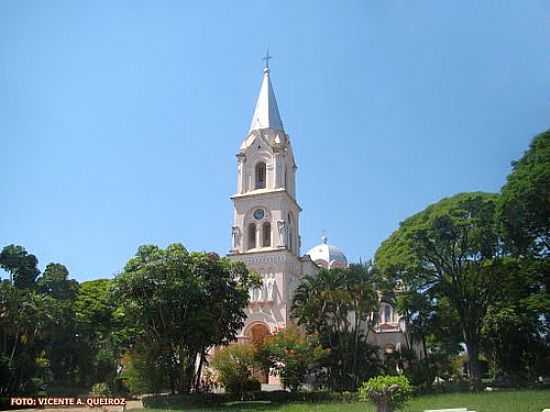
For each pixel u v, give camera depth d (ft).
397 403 90.79
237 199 266.16
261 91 290.97
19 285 286.46
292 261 261.85
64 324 257.55
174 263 171.42
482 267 196.85
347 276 201.77
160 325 174.50
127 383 188.96
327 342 201.46
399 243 205.57
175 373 178.60
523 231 177.17
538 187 163.73
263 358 187.32
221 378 186.39
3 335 231.71
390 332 326.03
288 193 267.18
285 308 243.60
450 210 193.67
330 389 195.83
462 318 202.18
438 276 202.80
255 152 273.95
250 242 263.08
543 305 179.32
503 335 245.24
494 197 195.31
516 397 149.48
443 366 241.76
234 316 193.26
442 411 101.50
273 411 139.03
